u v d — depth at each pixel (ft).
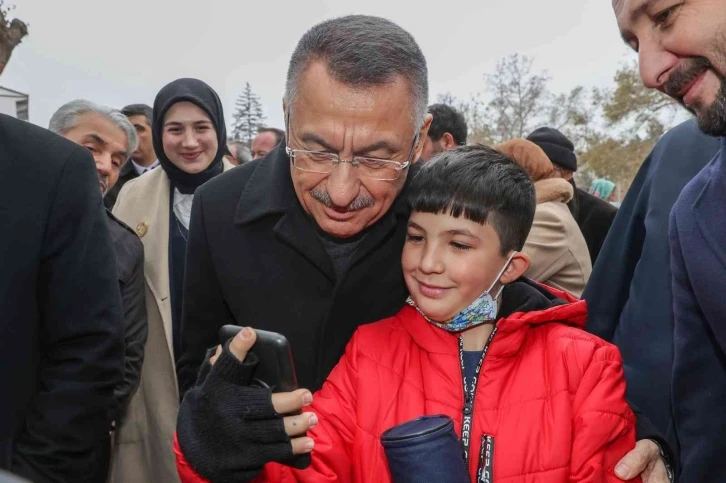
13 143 4.62
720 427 4.29
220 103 9.45
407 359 4.53
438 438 3.54
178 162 8.85
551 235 8.21
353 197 4.04
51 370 4.79
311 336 4.69
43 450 4.58
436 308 4.39
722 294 4.00
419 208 4.49
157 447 7.81
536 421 4.22
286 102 4.21
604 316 5.66
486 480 4.11
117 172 8.80
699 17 3.41
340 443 4.24
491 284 4.52
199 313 5.10
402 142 4.02
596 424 4.13
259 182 4.81
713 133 3.80
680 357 4.42
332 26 4.00
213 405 3.38
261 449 3.36
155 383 7.95
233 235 4.74
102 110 8.41
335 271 4.68
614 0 3.85
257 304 4.72
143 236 8.57
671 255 4.50
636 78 79.00
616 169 85.40
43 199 4.62
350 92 3.78
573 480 4.08
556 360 4.39
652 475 4.37
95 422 4.86
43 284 4.75
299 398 3.33
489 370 4.39
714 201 4.17
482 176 4.39
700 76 3.63
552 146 11.93
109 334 4.87
